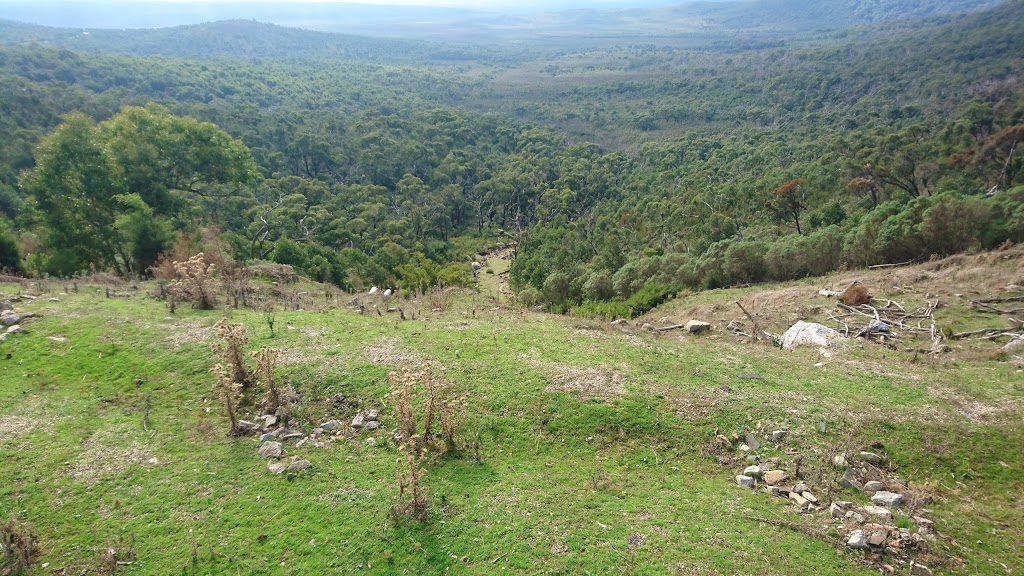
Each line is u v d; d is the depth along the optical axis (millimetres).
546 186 74250
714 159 76312
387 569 6539
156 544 6832
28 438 8617
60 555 6609
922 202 23203
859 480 8336
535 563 6645
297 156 70438
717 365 12094
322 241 48188
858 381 11336
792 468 8594
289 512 7406
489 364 11250
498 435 9258
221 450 8664
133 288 16469
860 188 42312
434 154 79875
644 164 84375
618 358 12000
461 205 69688
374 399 10023
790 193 40281
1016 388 10930
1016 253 19062
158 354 11297
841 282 19922
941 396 10578
